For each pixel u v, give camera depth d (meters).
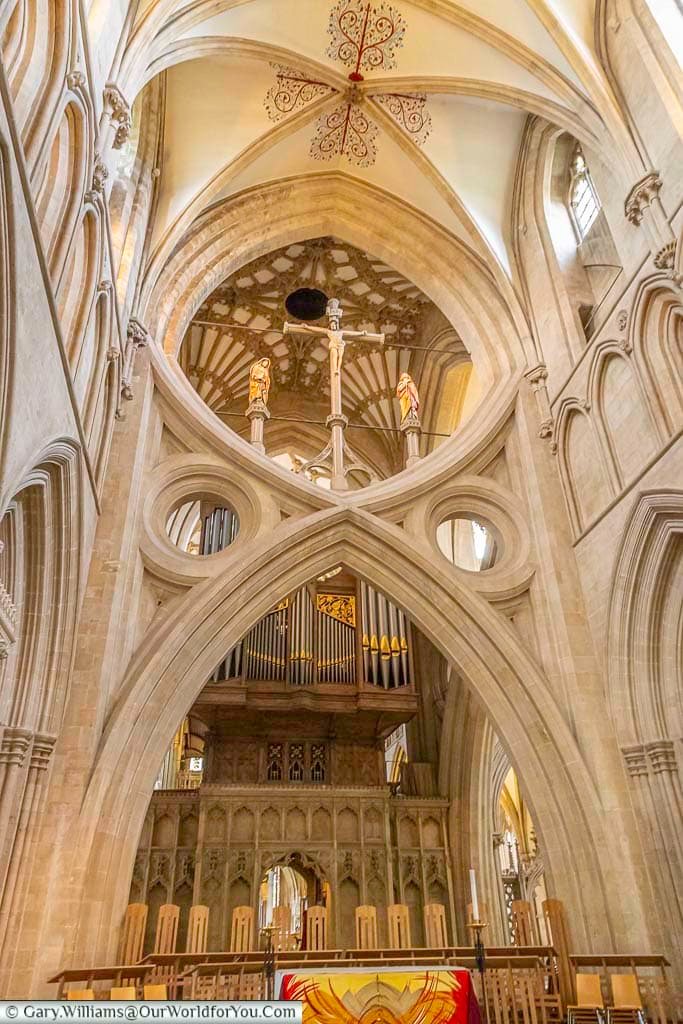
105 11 9.81
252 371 16.64
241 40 14.27
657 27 11.89
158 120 15.50
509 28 13.45
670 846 10.57
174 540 25.12
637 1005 9.01
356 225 17.95
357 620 19.22
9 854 9.34
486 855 17.72
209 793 16.92
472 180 16.69
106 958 9.72
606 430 12.98
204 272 16.56
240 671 17.77
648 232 11.44
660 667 11.55
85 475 10.66
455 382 22.97
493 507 14.97
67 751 10.38
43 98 7.62
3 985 8.76
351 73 15.69
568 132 14.88
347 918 16.20
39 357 7.55
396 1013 6.66
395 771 23.19
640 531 11.52
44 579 9.97
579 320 14.68
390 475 23.47
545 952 10.58
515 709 12.52
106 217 10.62
